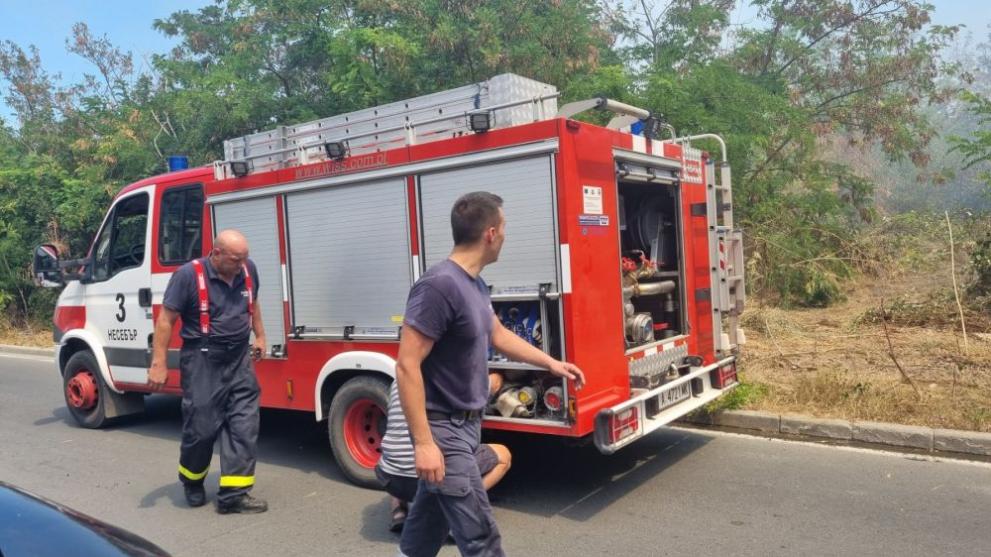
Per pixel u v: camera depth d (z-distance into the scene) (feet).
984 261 33.24
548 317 15.64
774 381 25.58
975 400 22.26
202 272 17.25
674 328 20.03
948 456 19.66
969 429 20.51
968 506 16.29
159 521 17.38
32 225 55.83
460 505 10.61
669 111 39.42
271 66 50.83
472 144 16.39
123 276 24.56
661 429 23.27
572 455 20.86
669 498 17.43
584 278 15.72
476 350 10.76
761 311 35.47
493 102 17.63
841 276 41.91
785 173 47.16
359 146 19.60
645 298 20.17
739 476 18.71
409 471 12.04
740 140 39.96
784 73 51.42
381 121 19.62
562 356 15.49
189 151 51.06
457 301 10.36
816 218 46.16
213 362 17.40
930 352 27.76
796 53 50.03
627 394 17.06
